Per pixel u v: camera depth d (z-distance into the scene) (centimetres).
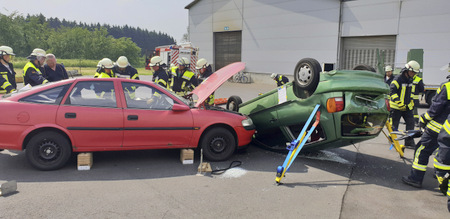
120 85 514
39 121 466
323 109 512
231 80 2562
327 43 1975
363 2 1794
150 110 515
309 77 529
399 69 1298
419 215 379
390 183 484
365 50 1841
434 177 512
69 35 7438
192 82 763
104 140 495
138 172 496
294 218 362
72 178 461
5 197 391
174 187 442
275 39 2280
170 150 622
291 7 2152
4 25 6312
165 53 2364
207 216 360
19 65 3481
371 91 497
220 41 2777
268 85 2270
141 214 360
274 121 602
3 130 458
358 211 386
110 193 414
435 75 1562
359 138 504
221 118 551
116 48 7438
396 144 616
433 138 444
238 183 464
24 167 498
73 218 346
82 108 484
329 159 600
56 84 491
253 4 2406
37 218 343
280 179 462
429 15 1555
